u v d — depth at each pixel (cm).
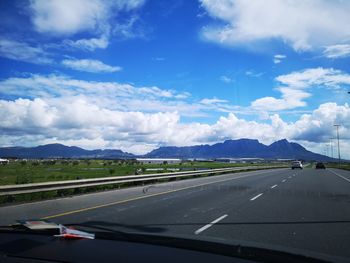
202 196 2109
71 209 1557
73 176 4109
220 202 1823
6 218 1323
